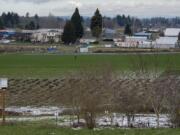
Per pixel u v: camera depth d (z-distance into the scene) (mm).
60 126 26141
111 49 137125
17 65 92938
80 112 27047
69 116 32562
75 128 25047
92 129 24562
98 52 126812
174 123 26453
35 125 26375
